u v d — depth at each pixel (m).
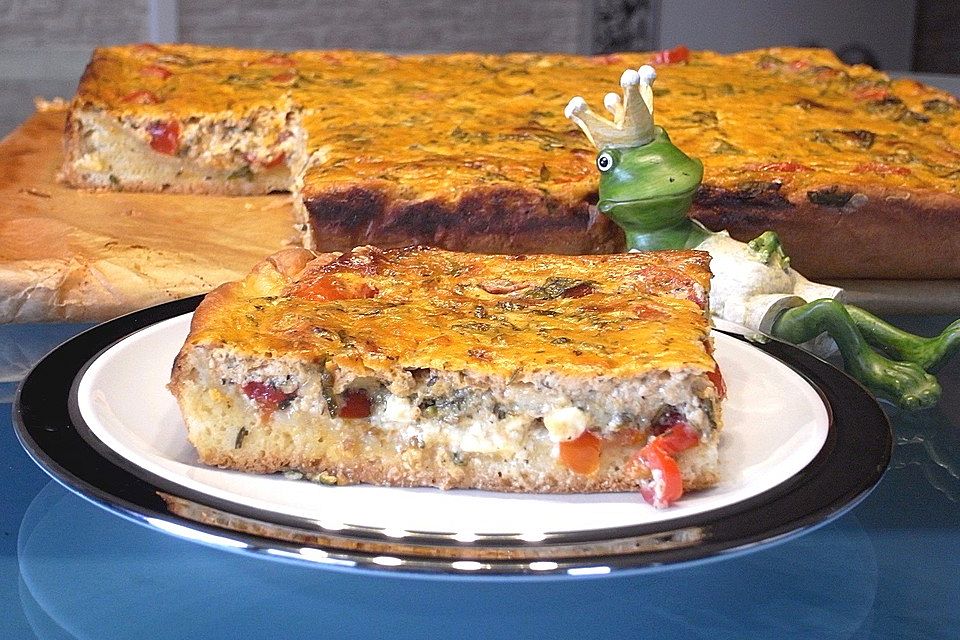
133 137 0.91
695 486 0.51
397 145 0.81
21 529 0.51
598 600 0.48
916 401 0.60
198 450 0.52
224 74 1.02
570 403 0.51
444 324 0.54
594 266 0.59
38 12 2.15
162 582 0.48
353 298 0.57
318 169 0.76
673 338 0.53
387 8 2.32
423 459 0.52
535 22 2.38
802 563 0.50
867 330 0.63
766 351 0.59
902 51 2.22
